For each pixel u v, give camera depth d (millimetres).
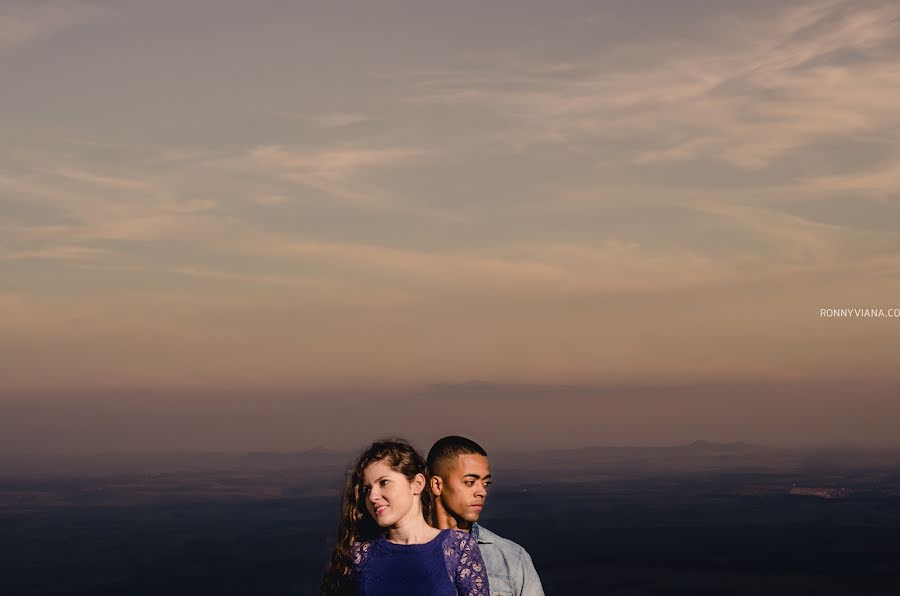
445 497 4082
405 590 3504
